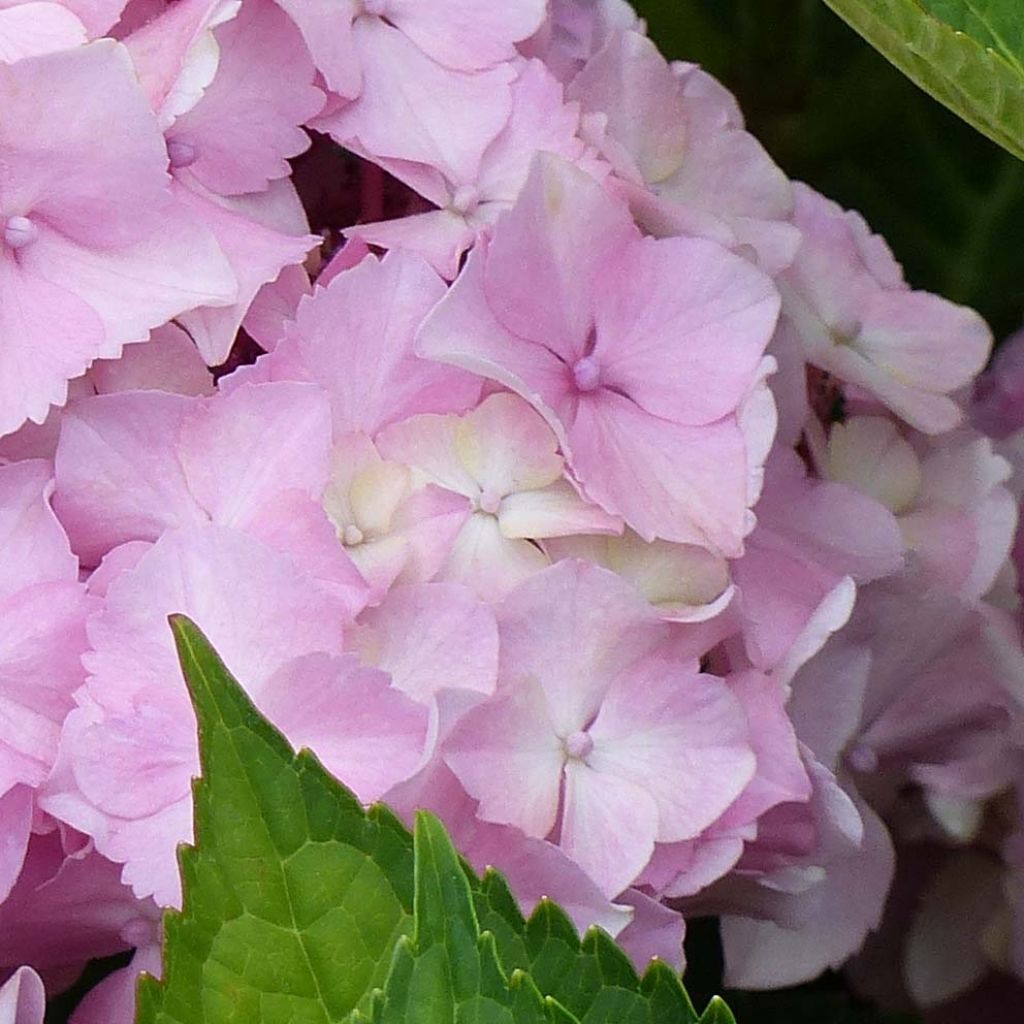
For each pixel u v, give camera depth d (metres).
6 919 0.63
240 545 0.62
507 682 0.64
